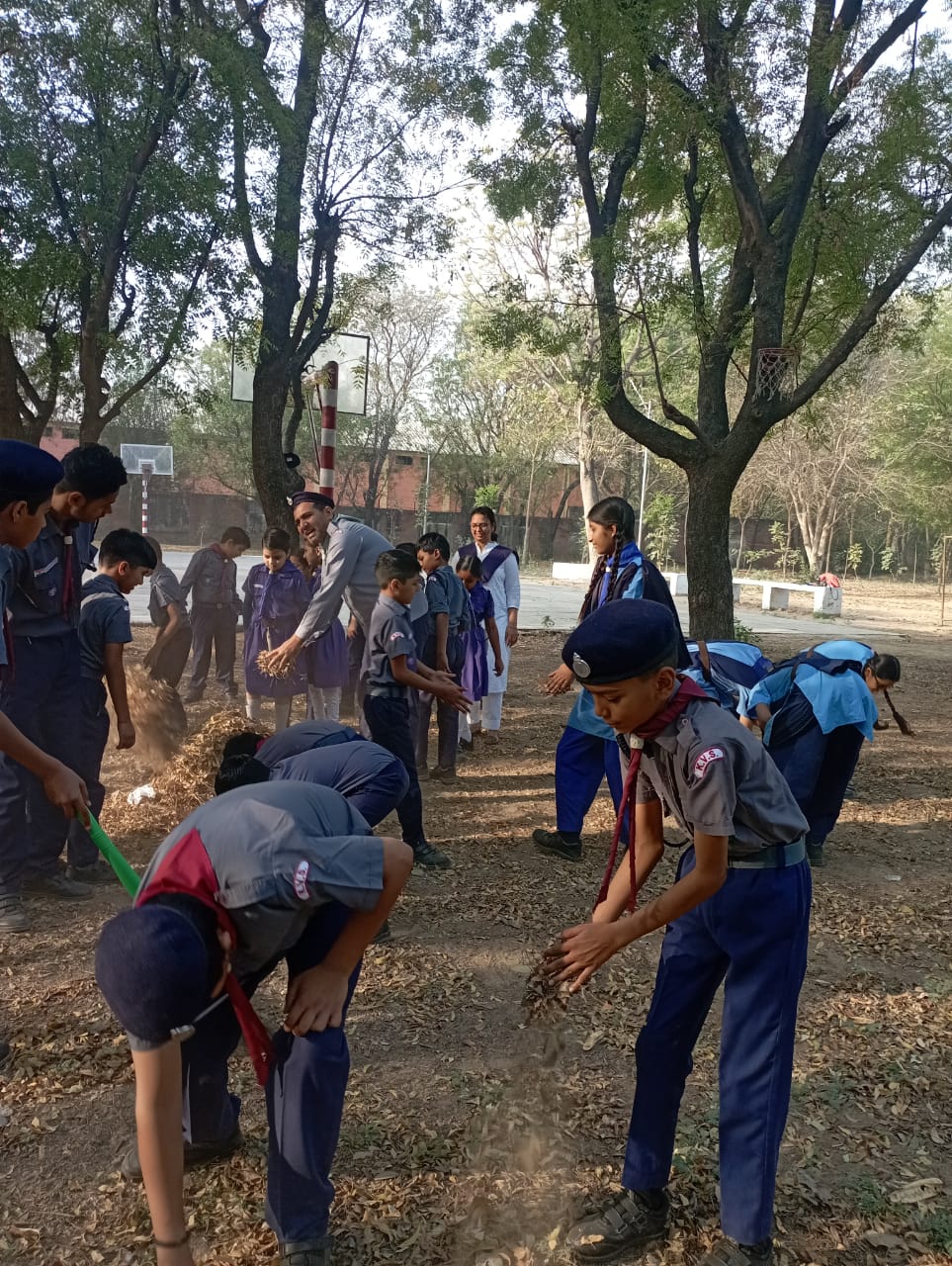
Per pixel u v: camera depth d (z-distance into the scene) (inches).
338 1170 105.4
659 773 89.3
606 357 366.3
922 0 347.9
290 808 81.7
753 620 853.2
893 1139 116.0
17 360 378.3
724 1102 93.5
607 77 335.3
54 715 173.9
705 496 382.9
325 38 357.7
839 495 1576.0
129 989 68.5
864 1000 151.3
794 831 89.4
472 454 1621.6
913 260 347.6
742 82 339.9
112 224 340.5
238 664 443.5
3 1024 132.8
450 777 271.7
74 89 339.3
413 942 165.3
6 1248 93.3
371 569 221.0
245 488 1736.0
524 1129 112.7
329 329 412.2
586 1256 95.0
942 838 241.8
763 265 353.7
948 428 1228.5
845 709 197.6
